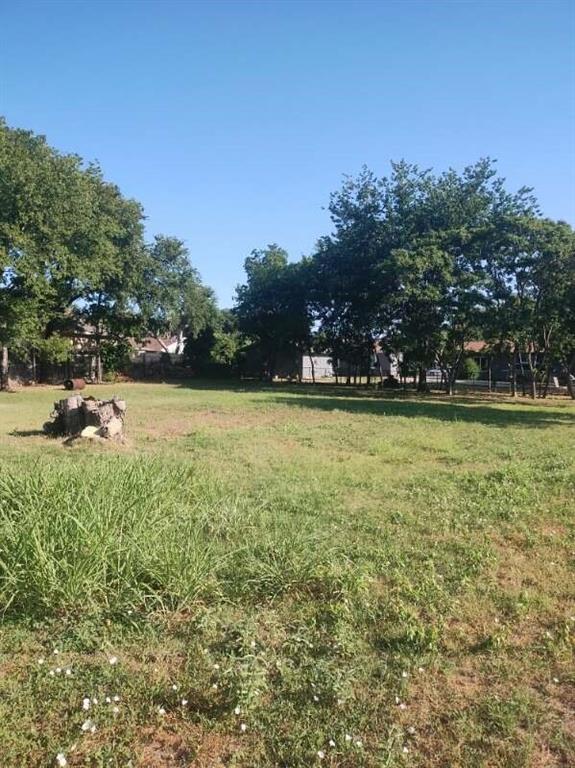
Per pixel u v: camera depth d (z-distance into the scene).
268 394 28.56
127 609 3.96
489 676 3.46
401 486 8.13
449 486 8.09
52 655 3.54
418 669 3.47
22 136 29.16
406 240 31.94
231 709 3.04
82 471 6.11
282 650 3.64
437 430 14.73
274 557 4.82
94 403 12.10
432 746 2.87
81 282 30.16
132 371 44.56
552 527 6.39
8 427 14.12
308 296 40.56
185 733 2.91
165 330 43.69
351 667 3.44
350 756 2.77
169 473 6.97
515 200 30.00
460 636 3.88
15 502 5.04
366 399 26.53
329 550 5.08
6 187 26.02
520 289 28.55
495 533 6.12
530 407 23.91
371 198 33.97
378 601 4.35
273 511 6.50
